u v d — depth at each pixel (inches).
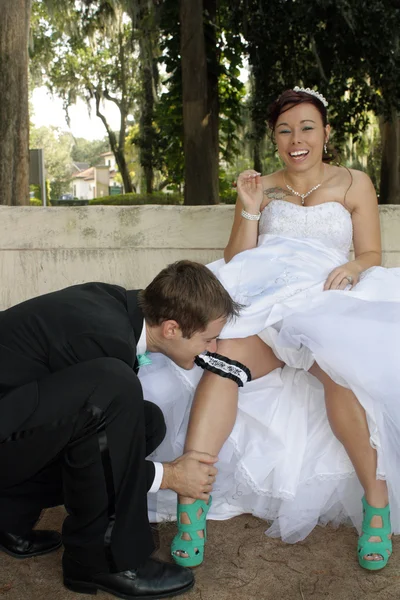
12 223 148.0
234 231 116.6
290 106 109.8
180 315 79.7
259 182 114.1
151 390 100.6
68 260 147.3
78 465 74.3
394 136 573.9
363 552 83.8
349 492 94.0
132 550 76.4
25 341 78.0
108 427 73.9
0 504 82.7
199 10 375.6
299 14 411.2
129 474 75.8
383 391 83.1
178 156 525.3
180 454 98.2
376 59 430.6
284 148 110.9
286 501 91.2
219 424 89.7
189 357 84.6
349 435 86.0
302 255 104.0
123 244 144.9
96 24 587.5
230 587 80.4
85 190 2396.7
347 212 112.2
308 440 94.4
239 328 94.0
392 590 79.3
